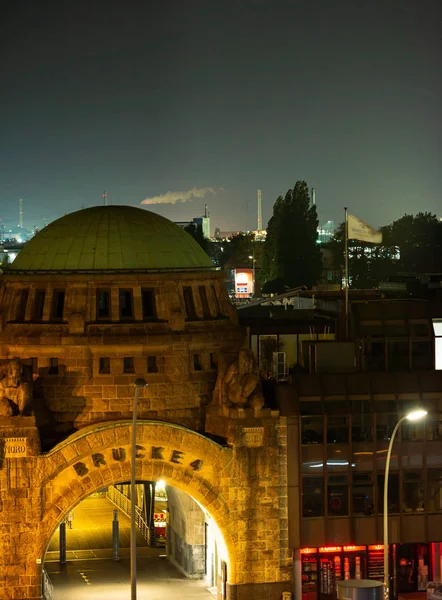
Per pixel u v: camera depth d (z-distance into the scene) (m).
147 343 79.25
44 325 79.25
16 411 76.12
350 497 79.50
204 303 82.56
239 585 78.69
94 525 111.44
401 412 80.31
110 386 79.44
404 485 80.31
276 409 79.06
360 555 80.56
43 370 79.75
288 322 95.56
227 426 79.19
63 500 76.56
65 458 76.25
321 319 97.88
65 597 83.81
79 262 79.94
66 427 79.50
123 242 80.75
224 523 78.75
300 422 78.88
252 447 78.69
